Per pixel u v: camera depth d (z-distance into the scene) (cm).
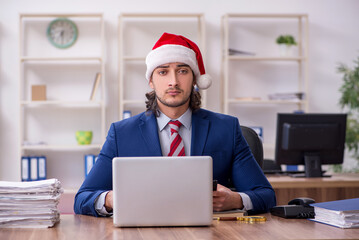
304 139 328
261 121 504
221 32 491
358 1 507
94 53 484
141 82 488
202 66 201
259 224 155
